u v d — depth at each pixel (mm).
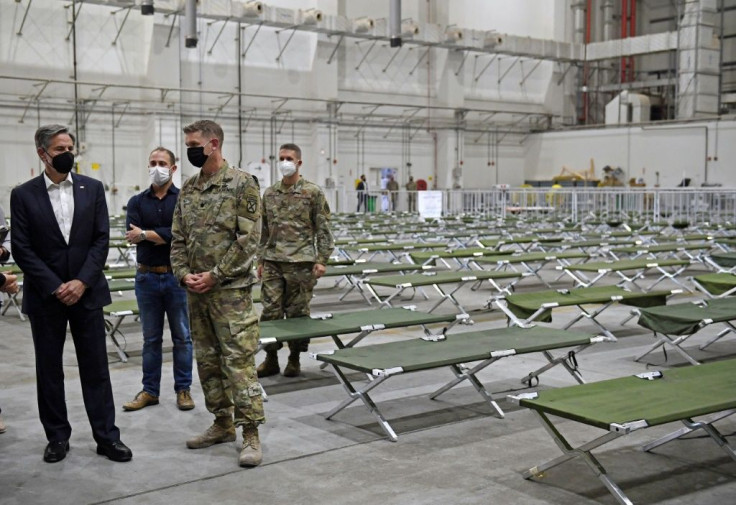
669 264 9508
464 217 19641
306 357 6375
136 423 4539
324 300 9914
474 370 4750
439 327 7781
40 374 3881
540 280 11117
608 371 5832
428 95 28125
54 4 20641
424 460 3885
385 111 27109
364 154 27016
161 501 3363
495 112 29156
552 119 30953
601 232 15117
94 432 3924
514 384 5434
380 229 16516
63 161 3709
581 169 29219
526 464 3811
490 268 13094
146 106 22078
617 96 29031
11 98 20219
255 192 3838
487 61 29328
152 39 21609
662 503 3309
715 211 17922
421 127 27812
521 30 29781
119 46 21719
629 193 18859
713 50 26547
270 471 3734
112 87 21672
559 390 3695
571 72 31047
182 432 4359
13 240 3770
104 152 21719
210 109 23250
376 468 3770
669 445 4082
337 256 11641
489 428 4426
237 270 3793
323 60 24859
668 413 3215
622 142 27953
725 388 3668
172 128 22297
